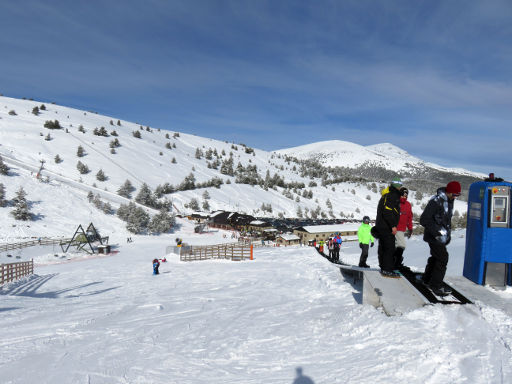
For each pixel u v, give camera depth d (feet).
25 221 209.67
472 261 19.51
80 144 540.52
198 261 75.77
